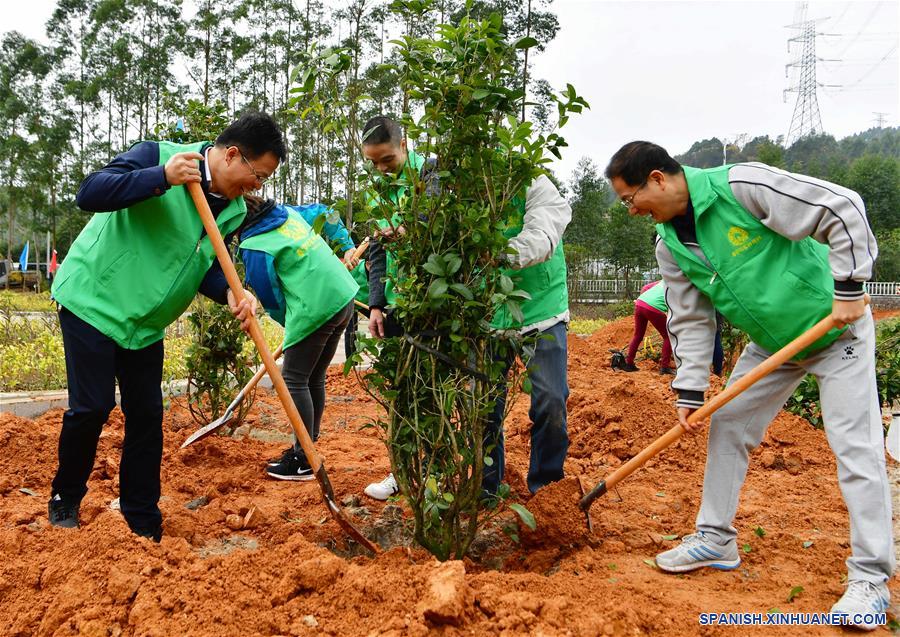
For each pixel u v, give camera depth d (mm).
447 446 2879
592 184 32250
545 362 3514
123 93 32812
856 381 2676
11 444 4355
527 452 5047
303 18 26859
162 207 2926
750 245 2754
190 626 2240
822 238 2594
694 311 3070
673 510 3787
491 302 2766
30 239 53750
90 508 3150
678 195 2809
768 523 3576
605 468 4652
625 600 2547
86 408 2871
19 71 35312
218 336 4984
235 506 3668
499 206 2783
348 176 2920
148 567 2486
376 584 2348
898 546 3309
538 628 2178
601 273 34344
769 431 5234
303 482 4211
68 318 2918
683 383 3051
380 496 3850
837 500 3979
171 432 5016
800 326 2768
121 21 31797
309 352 4098
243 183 3004
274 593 2404
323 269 3979
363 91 3557
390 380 2928
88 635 2234
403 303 2736
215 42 27812
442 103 2643
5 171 36438
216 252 2887
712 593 2760
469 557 3238
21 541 2715
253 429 5520
